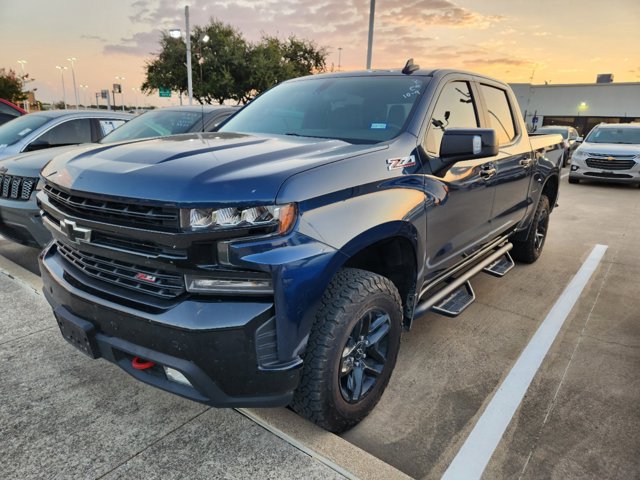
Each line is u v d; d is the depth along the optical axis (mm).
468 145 2531
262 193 1814
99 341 2098
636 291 4551
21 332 3301
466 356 3242
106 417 2443
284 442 2279
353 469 2096
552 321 3830
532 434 2445
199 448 2230
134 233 1883
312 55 34156
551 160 5082
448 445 2363
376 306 2287
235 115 3576
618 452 2314
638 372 3057
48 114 6461
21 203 4043
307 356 2092
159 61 28859
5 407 2500
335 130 2904
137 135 5746
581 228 7445
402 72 3236
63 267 2326
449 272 3293
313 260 1907
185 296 1866
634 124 13531
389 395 2775
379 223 2217
